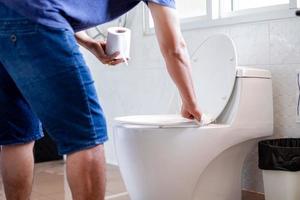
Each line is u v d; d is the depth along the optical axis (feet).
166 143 4.87
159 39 3.43
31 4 2.72
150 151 4.91
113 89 9.11
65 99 2.76
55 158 9.96
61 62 2.73
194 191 5.18
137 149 4.96
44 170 8.82
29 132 3.80
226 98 5.51
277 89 5.90
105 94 9.38
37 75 2.78
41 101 2.83
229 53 5.59
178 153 4.90
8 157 3.77
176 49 3.42
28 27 2.73
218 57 5.81
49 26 2.72
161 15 3.33
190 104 4.22
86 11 2.98
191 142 4.94
